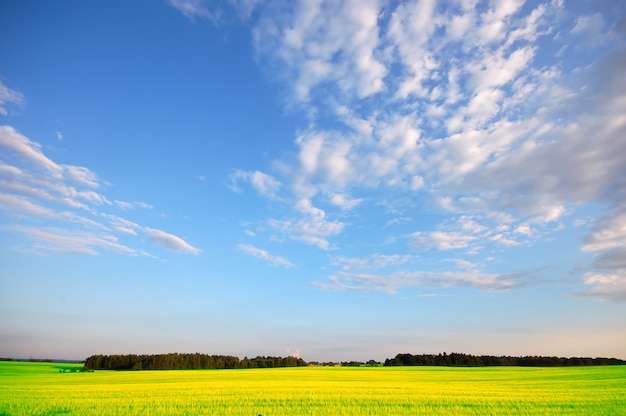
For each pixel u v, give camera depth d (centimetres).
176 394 2811
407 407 2152
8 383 4259
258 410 2045
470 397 2559
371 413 1966
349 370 7762
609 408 2081
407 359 10562
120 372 7294
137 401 2377
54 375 6150
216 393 2870
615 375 4981
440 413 1959
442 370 7431
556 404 2228
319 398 2523
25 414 1934
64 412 1997
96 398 2550
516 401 2356
